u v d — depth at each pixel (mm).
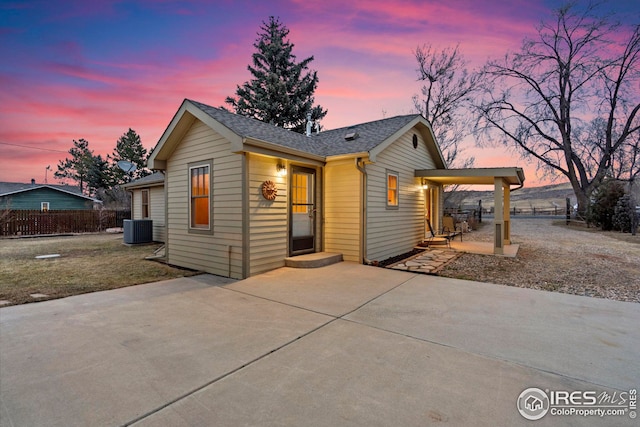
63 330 3314
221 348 2904
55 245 10914
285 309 4059
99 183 32000
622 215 14523
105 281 5613
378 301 4410
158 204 11523
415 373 2469
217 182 6238
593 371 2516
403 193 9172
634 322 3605
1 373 2428
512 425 1868
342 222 7461
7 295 4652
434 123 20109
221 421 1885
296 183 7129
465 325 3514
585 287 5227
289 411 1984
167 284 5406
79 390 2207
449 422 1889
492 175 8438
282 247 6648
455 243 10883
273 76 20859
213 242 6320
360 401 2098
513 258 7875
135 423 1864
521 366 2590
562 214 31250
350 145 7777
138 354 2773
